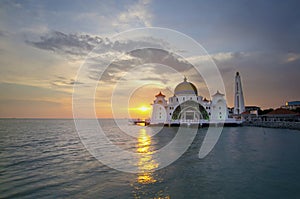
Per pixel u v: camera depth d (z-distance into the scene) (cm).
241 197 1361
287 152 2784
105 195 1385
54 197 1355
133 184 1584
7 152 2956
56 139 4656
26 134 6084
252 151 2880
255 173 1842
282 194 1404
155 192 1434
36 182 1630
